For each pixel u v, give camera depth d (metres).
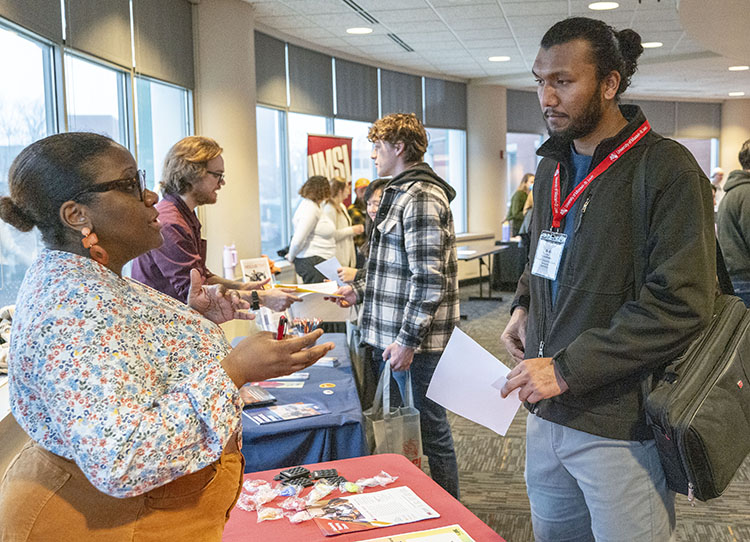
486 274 11.39
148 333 1.04
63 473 0.98
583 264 1.47
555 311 1.54
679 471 1.38
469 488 3.44
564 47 1.40
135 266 2.55
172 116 5.51
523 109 11.51
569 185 1.56
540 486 1.65
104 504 0.98
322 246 5.98
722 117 13.36
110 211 1.04
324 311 3.19
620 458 1.46
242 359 1.01
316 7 6.15
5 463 2.10
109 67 4.45
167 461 0.91
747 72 9.78
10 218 1.05
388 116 2.58
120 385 0.92
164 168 2.64
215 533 1.10
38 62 3.61
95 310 0.95
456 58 8.83
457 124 10.59
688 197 1.36
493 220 10.97
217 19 5.66
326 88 8.12
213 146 2.65
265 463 2.16
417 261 2.43
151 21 4.93
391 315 2.54
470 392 1.69
